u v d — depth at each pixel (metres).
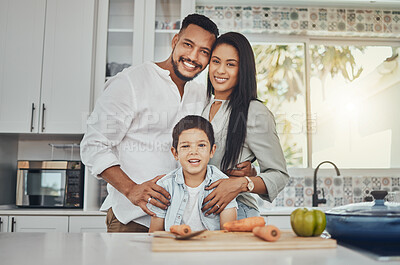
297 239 0.88
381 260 0.70
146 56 2.39
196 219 1.55
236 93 2.11
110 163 1.75
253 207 1.86
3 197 2.60
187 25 2.17
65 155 2.79
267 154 1.99
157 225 1.53
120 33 2.46
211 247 0.82
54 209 2.39
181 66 2.11
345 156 2.95
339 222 0.88
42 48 2.50
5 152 2.62
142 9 2.43
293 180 2.83
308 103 2.94
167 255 0.76
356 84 3.04
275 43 3.00
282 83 2.97
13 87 2.48
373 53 3.04
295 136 2.92
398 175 2.87
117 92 1.95
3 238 1.02
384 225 0.82
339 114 2.99
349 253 0.79
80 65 2.47
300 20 2.92
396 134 3.01
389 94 3.04
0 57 2.50
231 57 2.14
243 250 0.82
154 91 2.02
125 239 1.00
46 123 2.46
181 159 1.67
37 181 2.45
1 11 2.53
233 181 1.65
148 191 1.59
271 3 2.89
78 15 2.50
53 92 2.47
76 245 0.90
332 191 2.83
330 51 3.06
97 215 2.29
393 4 2.91
